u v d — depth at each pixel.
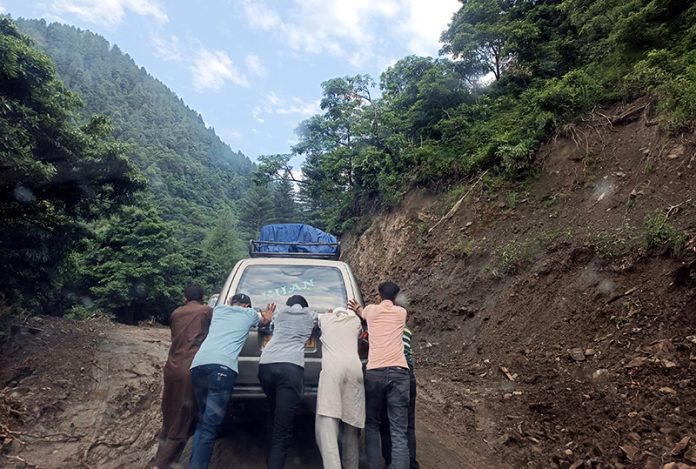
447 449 5.34
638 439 4.58
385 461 4.73
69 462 4.84
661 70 9.96
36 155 9.15
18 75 8.09
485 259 10.46
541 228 9.72
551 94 11.34
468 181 13.49
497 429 5.72
